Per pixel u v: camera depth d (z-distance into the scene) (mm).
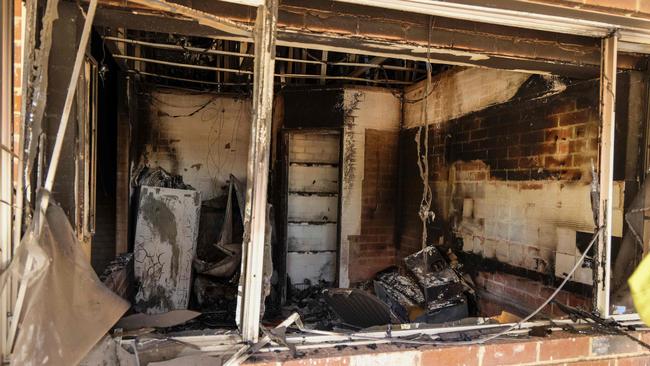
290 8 1757
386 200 5035
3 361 1238
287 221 4949
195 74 5094
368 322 2535
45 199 1215
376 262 5012
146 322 1626
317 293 4832
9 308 1259
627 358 1812
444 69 4176
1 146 1240
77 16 1507
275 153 5129
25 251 1201
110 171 4312
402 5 1640
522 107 3064
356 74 4832
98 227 4270
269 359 1416
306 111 4859
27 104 1291
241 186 4781
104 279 2779
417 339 1654
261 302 1535
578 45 2141
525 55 2076
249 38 1775
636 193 2312
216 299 4203
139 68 4488
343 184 4816
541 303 2822
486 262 3430
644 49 2156
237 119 5211
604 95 1962
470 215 3670
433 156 4312
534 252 2908
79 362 1278
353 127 4820
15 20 1354
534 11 1681
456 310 3287
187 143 5078
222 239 4391
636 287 1931
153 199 4145
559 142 2711
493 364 1629
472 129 3674
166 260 4078
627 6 1706
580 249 2533
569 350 1729
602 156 1977
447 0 1598
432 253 3848
